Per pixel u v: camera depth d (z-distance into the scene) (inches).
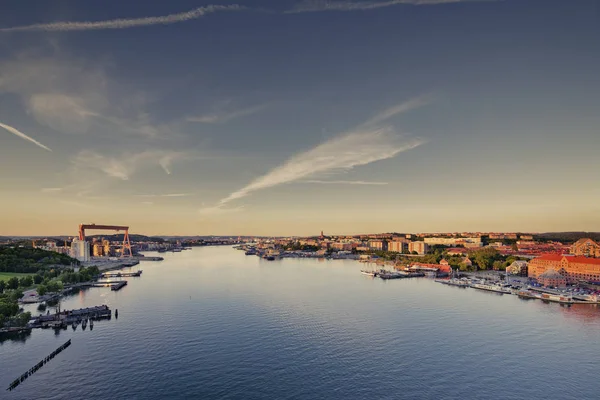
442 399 5654.5
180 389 5920.3
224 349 7534.5
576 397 5733.3
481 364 6845.5
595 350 7509.8
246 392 5836.6
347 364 6840.6
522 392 5866.1
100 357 7150.6
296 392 5841.5
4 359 7057.1
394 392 5851.4
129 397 5674.2
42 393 5787.4
